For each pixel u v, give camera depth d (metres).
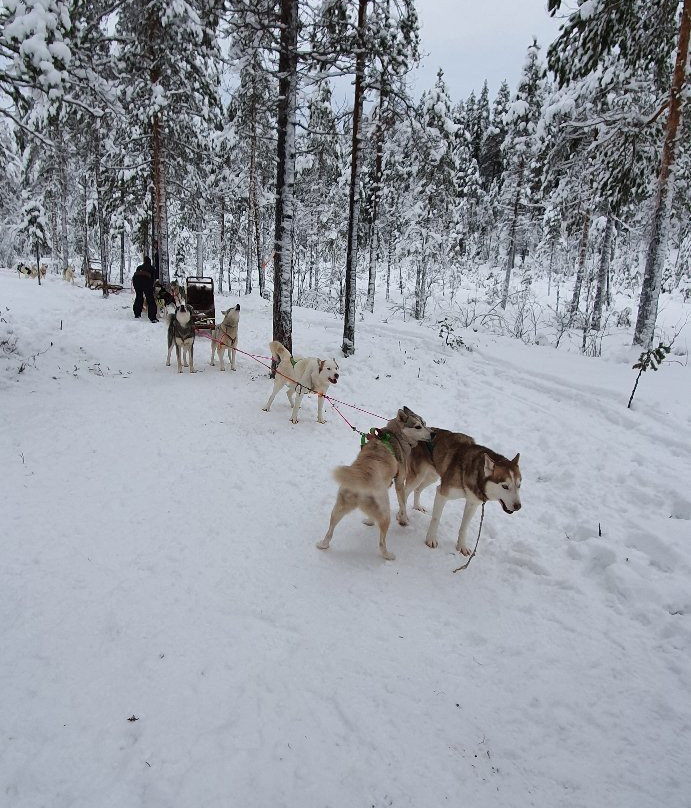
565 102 14.04
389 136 16.48
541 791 2.54
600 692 3.16
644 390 8.92
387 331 15.48
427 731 2.86
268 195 25.56
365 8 10.11
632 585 4.07
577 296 18.84
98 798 2.38
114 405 8.21
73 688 3.01
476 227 39.53
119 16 15.03
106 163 20.55
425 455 5.10
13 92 7.59
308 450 7.05
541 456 6.95
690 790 2.52
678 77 10.50
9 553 4.25
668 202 11.13
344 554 4.69
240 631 3.59
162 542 4.65
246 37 8.89
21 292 19.80
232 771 2.57
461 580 4.34
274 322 10.20
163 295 15.82
